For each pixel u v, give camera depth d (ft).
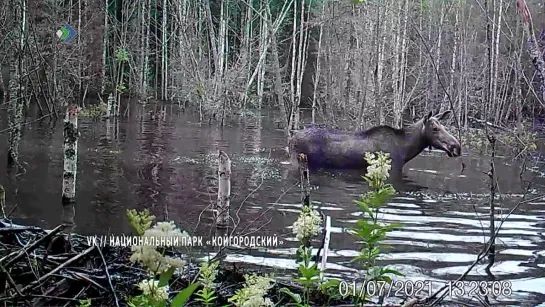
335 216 30.66
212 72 124.67
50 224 27.63
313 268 12.77
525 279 21.89
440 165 51.31
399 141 46.78
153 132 71.67
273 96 134.31
